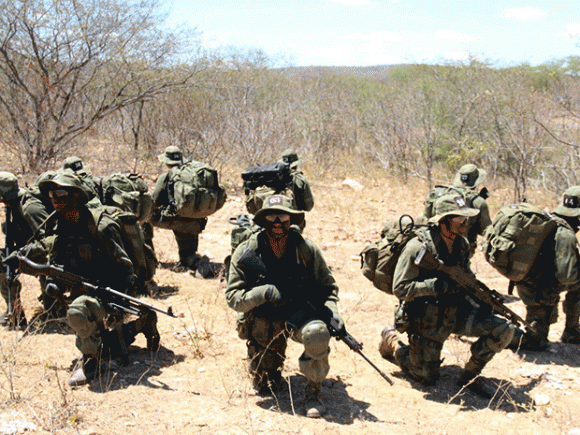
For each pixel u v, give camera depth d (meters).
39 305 6.11
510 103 14.65
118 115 15.13
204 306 6.40
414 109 16.11
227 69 15.20
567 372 5.16
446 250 4.46
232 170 14.45
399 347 5.06
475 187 6.44
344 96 19.06
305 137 16.42
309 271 4.21
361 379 4.89
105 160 13.07
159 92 13.38
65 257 4.55
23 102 12.56
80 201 4.48
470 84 16.02
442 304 4.52
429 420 4.22
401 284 4.49
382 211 11.61
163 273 7.52
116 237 4.57
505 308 4.61
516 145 13.43
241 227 4.46
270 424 3.98
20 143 12.63
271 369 4.40
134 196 6.53
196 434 3.81
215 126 14.43
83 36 12.33
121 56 12.91
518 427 4.19
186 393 4.36
